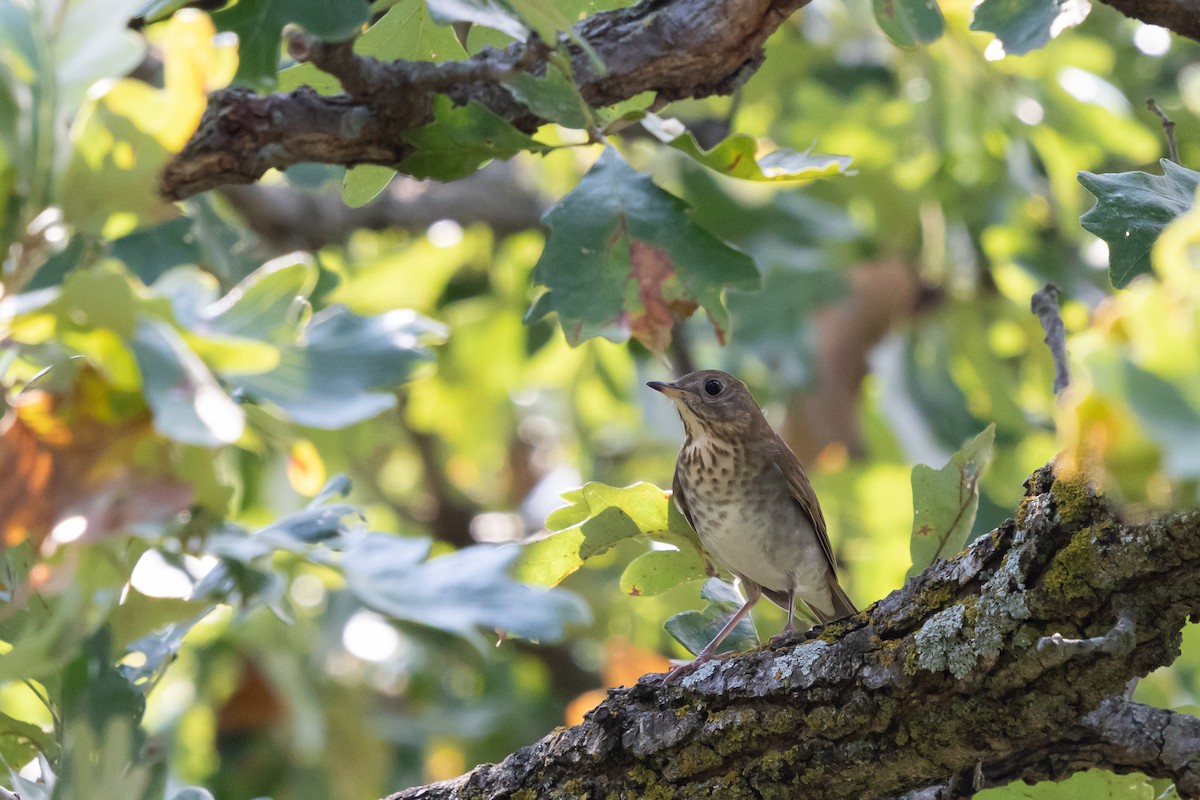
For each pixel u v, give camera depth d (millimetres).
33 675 4762
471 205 14781
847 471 13648
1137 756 5617
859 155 13992
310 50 5777
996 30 6531
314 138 6086
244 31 5152
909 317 14602
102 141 3910
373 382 4438
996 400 13891
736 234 14156
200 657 12648
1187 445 2916
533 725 14094
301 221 13844
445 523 16453
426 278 15000
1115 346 3137
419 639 13039
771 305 14188
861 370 14758
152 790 5582
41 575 4055
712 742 5988
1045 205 14445
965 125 13375
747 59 6578
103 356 3803
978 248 14125
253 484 10977
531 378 16500
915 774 5629
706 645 7410
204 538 4793
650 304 5930
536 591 6020
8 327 3707
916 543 6508
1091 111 12430
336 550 6160
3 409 4102
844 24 14398
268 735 12828
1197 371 2982
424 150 6188
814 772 5773
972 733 5406
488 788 6605
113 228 4184
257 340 4219
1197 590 4801
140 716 5570
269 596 5773
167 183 6062
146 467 3941
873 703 5578
